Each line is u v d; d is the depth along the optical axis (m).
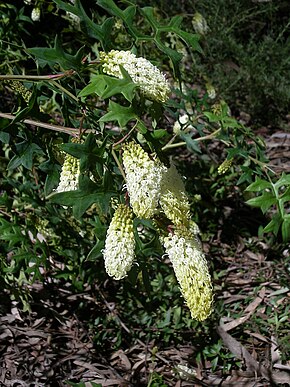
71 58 2.12
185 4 6.73
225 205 4.82
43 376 3.34
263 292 3.99
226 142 3.57
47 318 3.71
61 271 3.56
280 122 6.37
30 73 4.04
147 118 5.28
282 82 6.32
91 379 3.33
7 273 3.43
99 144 2.30
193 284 2.04
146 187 1.87
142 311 3.72
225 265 4.31
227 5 6.69
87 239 3.62
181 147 5.25
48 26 4.89
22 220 3.68
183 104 3.60
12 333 3.56
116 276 2.02
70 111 2.87
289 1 6.96
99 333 3.58
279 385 3.32
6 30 3.78
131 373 3.39
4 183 3.92
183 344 3.58
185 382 3.32
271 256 4.42
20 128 2.52
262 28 7.09
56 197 1.99
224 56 6.47
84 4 5.17
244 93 6.54
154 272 3.89
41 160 3.96
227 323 3.71
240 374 3.38
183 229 2.04
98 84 1.87
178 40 5.09
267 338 3.62
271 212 4.86
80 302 3.79
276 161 5.68
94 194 2.03
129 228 2.00
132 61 1.96
